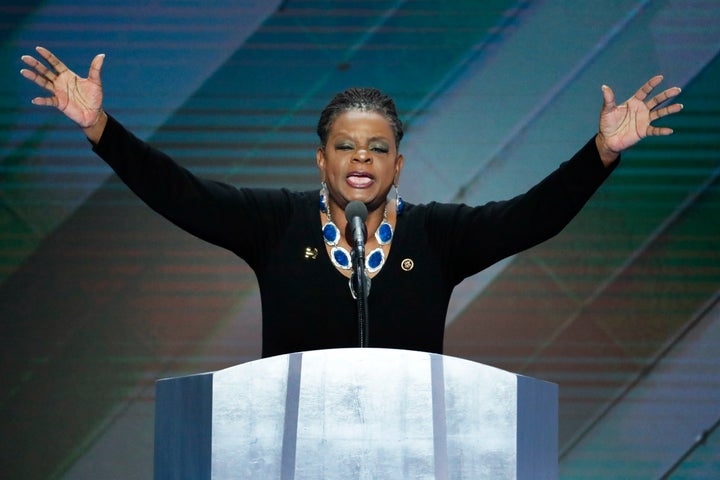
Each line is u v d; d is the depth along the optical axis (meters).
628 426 16.33
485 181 16.55
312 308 8.57
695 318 16.45
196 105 16.52
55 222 16.47
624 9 16.67
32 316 16.38
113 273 16.50
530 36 16.67
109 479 16.31
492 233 8.67
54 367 16.38
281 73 16.59
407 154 16.53
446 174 16.53
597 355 16.42
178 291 16.55
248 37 16.61
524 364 16.41
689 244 16.56
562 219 8.44
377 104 8.84
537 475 6.18
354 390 5.84
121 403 16.39
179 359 16.47
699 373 16.41
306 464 5.77
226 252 16.64
